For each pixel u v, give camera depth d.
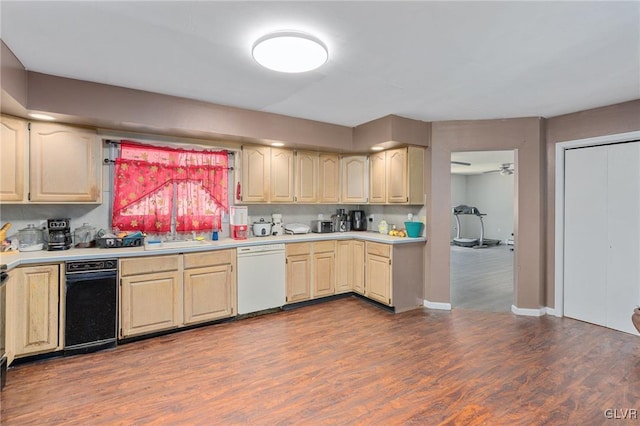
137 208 3.45
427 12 1.74
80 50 2.20
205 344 2.96
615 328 3.32
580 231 3.58
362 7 1.70
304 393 2.19
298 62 2.20
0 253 2.74
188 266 3.25
